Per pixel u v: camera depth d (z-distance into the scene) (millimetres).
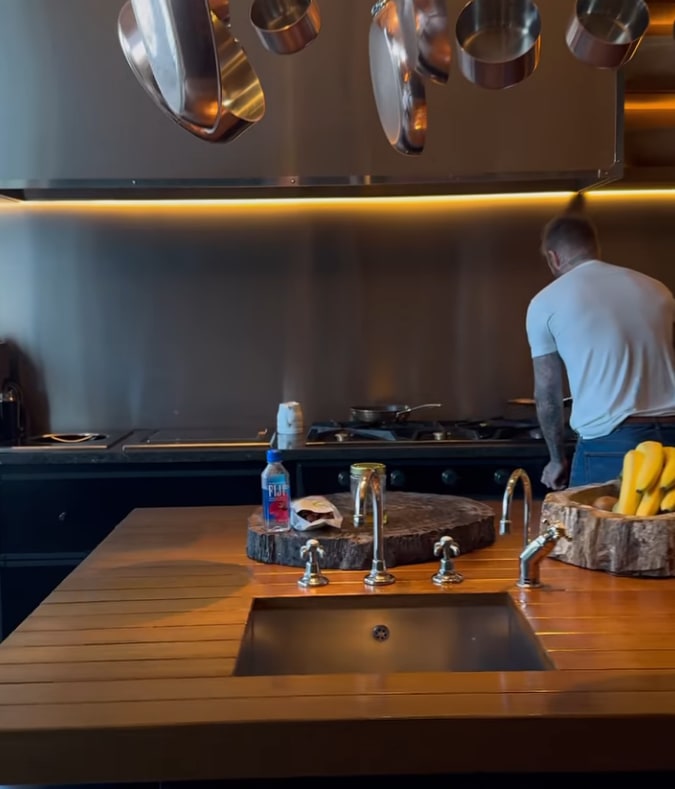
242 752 1104
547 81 3059
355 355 3629
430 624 1589
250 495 3045
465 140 3076
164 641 1376
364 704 1144
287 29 1358
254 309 3613
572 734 1099
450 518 1893
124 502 3049
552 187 3416
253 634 1566
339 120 3064
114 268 3588
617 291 2701
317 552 1704
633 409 2660
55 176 3064
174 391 3625
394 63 1365
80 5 3033
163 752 1100
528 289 3594
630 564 1659
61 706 1150
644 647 1317
